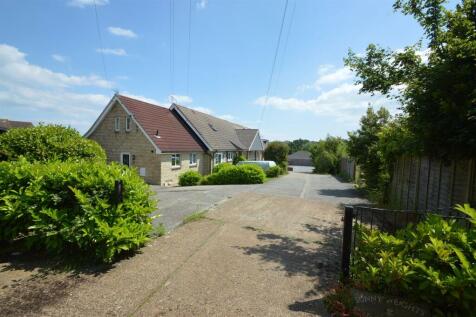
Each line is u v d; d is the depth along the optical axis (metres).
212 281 3.79
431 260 2.97
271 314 3.08
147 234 5.06
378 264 3.22
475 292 2.57
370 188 13.74
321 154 40.31
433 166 6.71
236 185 16.48
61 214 4.21
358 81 6.92
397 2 6.11
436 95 4.69
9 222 4.45
